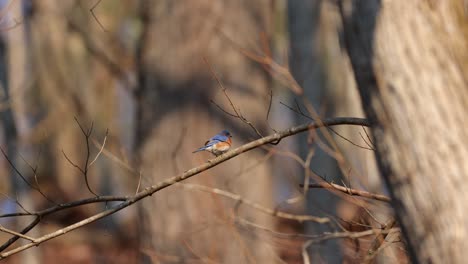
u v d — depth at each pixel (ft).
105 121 107.65
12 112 65.67
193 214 44.65
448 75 18.47
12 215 28.14
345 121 27.17
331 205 52.21
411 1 18.99
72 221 108.68
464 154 17.83
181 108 46.29
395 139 18.70
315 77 67.36
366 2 19.27
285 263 41.34
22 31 73.05
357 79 19.77
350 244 38.06
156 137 46.55
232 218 39.93
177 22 47.09
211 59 46.37
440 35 18.83
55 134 114.32
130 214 106.83
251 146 28.19
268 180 46.37
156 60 47.52
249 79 46.55
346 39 19.97
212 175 45.19
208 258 42.52
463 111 18.20
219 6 46.73
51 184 115.03
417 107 18.38
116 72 59.26
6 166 67.41
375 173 42.78
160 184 28.32
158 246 45.62
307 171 32.96
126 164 39.40
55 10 65.57
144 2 49.26
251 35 46.75
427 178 18.07
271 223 46.14
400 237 31.01
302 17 69.05
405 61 18.66
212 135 45.88
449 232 17.65
